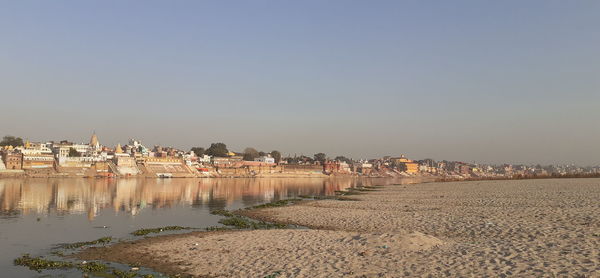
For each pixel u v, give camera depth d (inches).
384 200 2370.8
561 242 860.0
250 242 1053.8
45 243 1156.5
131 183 5388.8
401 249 853.8
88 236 1272.1
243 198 3011.8
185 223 1589.6
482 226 1171.3
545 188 2709.2
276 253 901.8
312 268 754.8
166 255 962.7
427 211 1649.9
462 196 2359.7
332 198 2866.6
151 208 2176.4
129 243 1131.3
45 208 2081.7
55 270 861.2
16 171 6373.0
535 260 709.9
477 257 757.3
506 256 751.7
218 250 977.5
